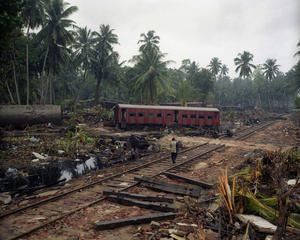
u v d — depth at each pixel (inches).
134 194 306.2
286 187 291.3
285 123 1690.5
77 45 1720.0
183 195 330.6
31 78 1612.9
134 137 721.0
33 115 1141.7
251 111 3004.4
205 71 2370.8
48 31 1365.7
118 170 472.7
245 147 747.4
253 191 282.8
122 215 256.1
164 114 1181.1
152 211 270.8
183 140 886.4
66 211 264.4
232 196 241.9
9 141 743.7
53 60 1504.7
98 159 599.8
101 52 1834.4
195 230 209.6
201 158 583.5
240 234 203.2
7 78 1338.6
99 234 213.2
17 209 264.1
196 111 1203.2
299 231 190.9
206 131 1111.0
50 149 636.7
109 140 774.5
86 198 312.8
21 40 1380.4
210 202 287.4
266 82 3585.1
